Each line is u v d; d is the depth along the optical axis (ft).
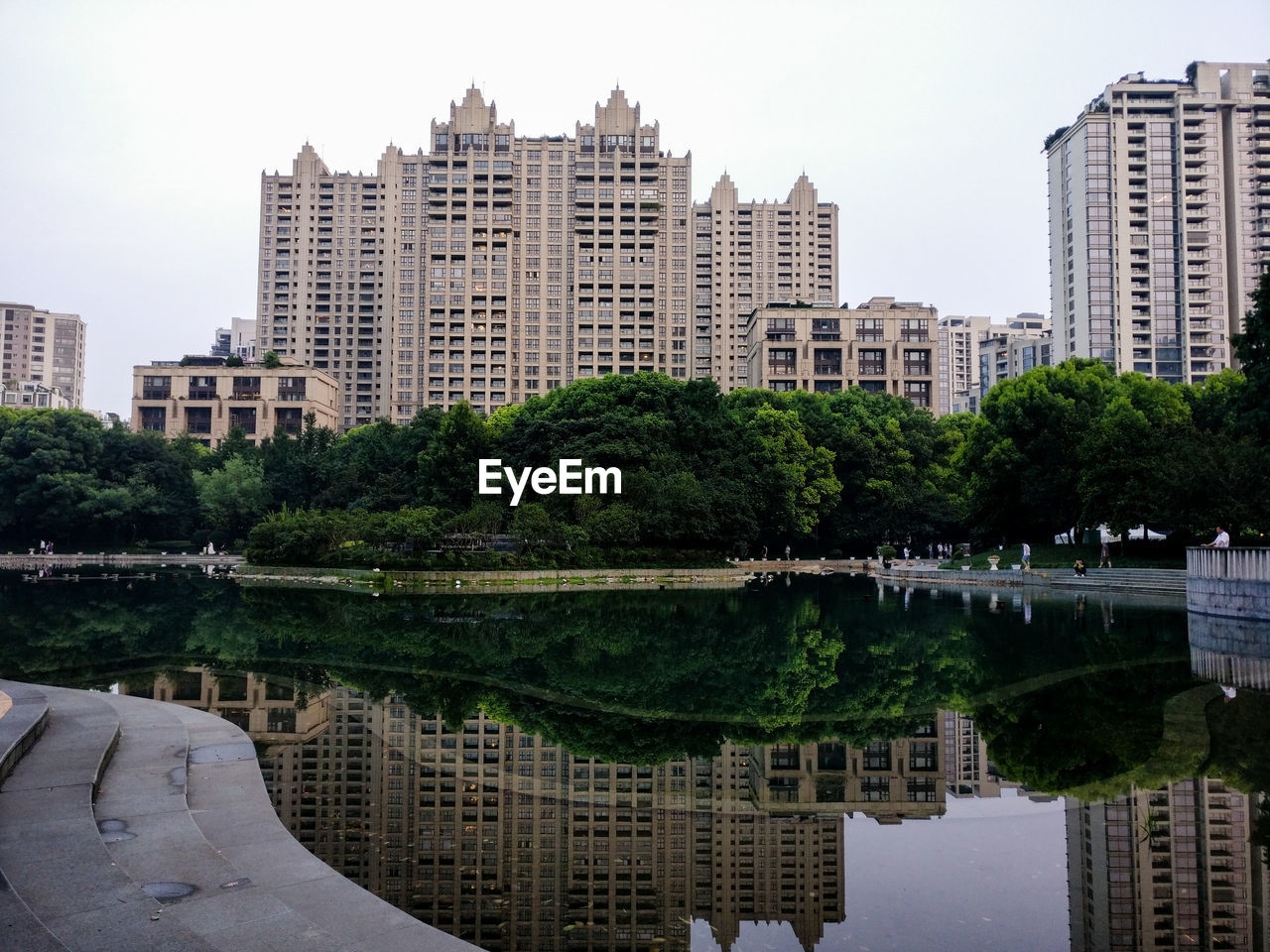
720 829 39.40
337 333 538.88
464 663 79.66
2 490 288.30
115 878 27.40
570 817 40.40
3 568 225.35
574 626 111.34
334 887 29.35
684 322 505.66
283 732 53.72
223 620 111.14
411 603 142.00
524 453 236.22
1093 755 49.75
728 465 241.35
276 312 539.29
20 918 23.35
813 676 74.38
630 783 45.39
